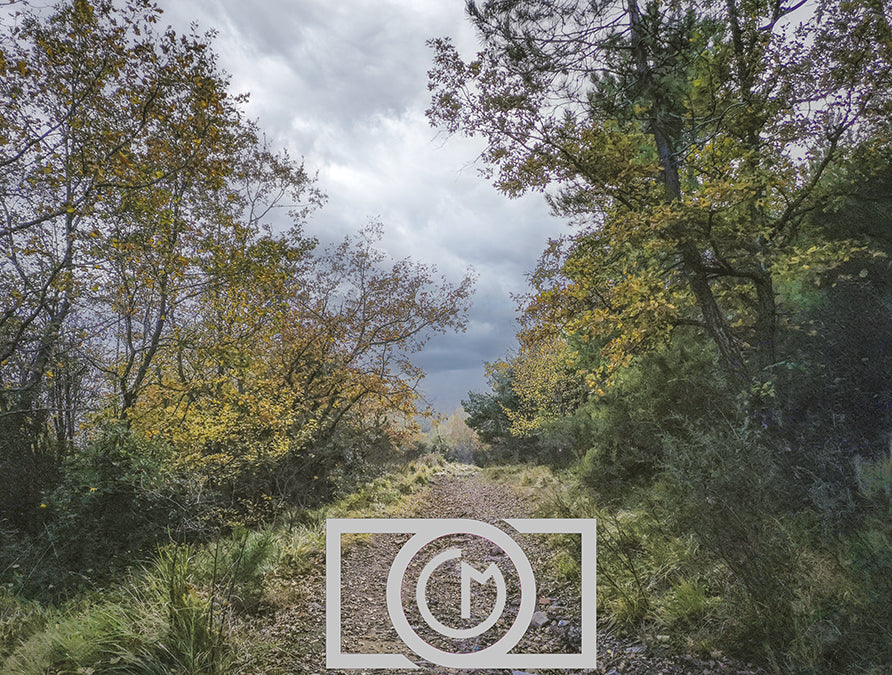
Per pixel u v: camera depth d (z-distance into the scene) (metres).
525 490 13.01
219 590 5.10
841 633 3.20
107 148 8.59
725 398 7.09
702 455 4.84
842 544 3.91
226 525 9.02
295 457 12.60
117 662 3.56
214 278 9.62
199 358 9.86
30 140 8.17
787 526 4.25
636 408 8.83
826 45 6.45
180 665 3.56
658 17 7.29
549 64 7.41
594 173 7.68
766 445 5.29
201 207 11.14
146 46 8.45
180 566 4.85
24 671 3.58
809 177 7.32
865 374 5.42
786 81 6.75
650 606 4.46
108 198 8.42
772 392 5.78
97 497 7.60
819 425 5.26
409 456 22.97
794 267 6.55
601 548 5.79
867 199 6.87
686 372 8.21
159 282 9.26
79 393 10.95
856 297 6.34
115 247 8.71
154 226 8.88
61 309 10.27
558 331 7.82
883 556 3.32
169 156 9.43
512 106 7.39
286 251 10.35
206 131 9.34
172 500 7.92
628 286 6.60
